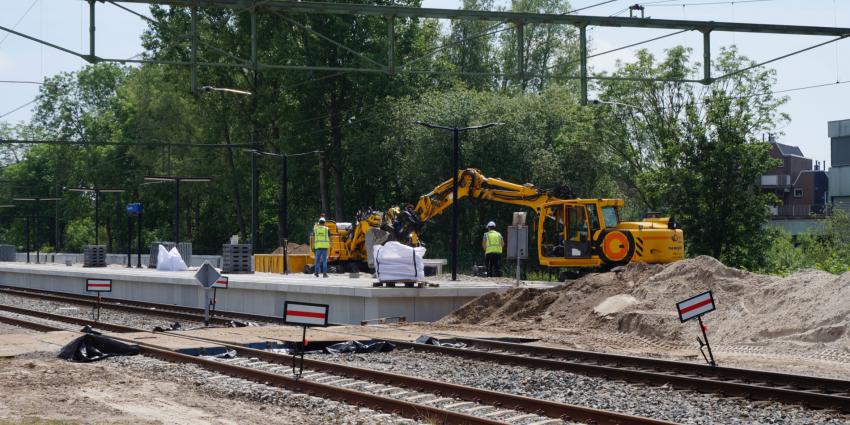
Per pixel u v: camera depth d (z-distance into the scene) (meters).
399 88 88.00
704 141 63.69
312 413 16.34
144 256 87.94
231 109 96.62
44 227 164.38
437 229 85.94
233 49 94.25
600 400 17.61
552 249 44.38
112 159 125.31
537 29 110.75
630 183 89.69
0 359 23.34
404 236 47.59
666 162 65.81
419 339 27.33
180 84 98.38
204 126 101.69
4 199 160.75
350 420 15.55
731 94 71.19
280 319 38.06
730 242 63.66
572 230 43.56
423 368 22.22
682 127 65.25
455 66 106.06
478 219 84.44
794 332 26.66
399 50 89.19
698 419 15.76
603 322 31.44
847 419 15.74
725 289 30.97
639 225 42.38
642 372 19.83
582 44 31.73
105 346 24.80
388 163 88.06
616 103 74.50
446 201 48.34
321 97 89.75
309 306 19.78
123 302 52.94
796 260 65.38
